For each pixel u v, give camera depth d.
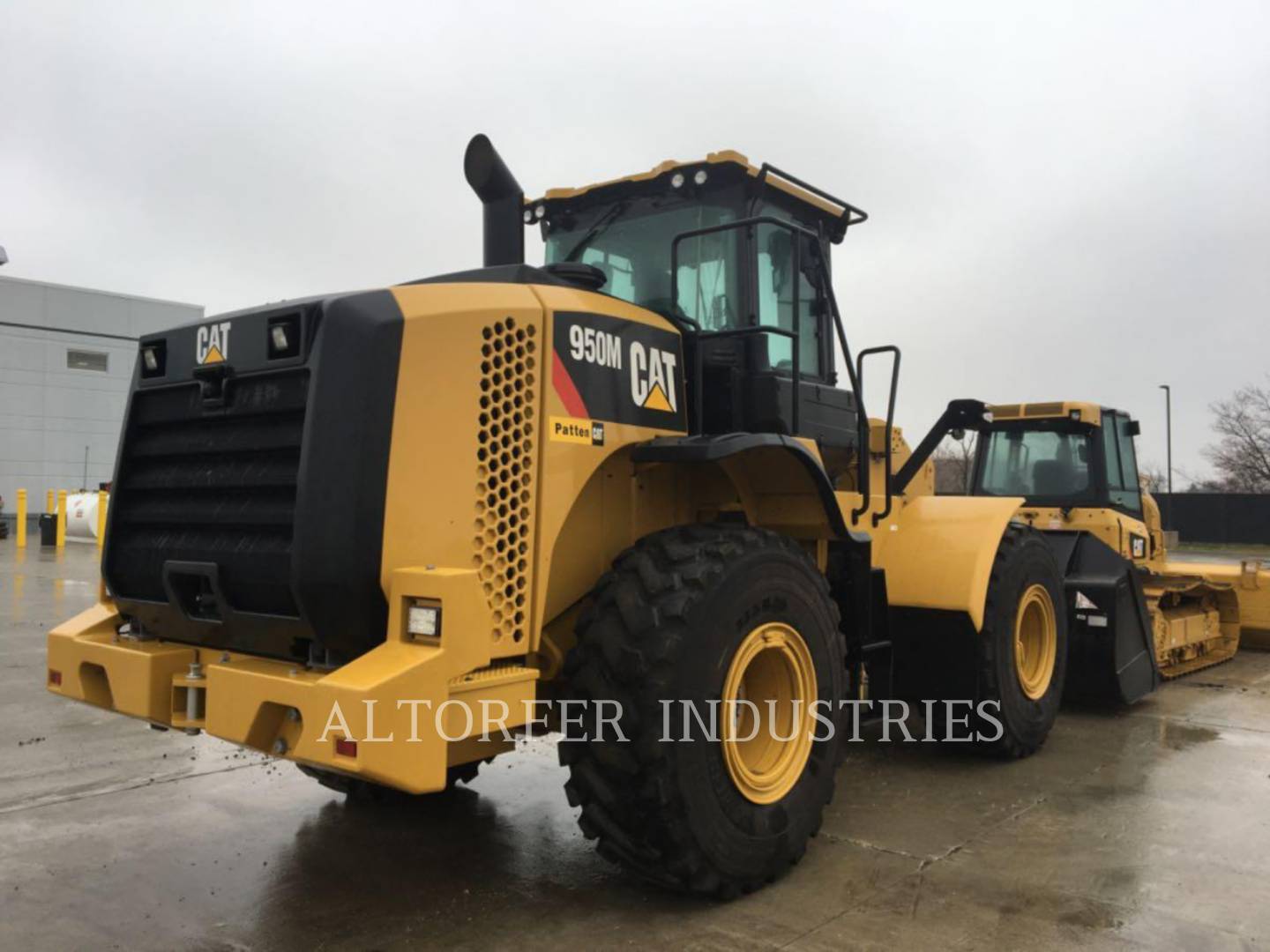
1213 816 4.24
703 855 3.18
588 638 3.24
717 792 3.24
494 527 3.14
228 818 4.23
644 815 3.12
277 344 3.11
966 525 5.11
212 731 3.01
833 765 3.80
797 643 3.67
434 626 2.81
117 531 3.80
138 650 3.40
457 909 3.29
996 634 5.05
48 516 20.67
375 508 2.95
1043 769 5.06
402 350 3.01
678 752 3.11
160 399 3.66
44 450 29.34
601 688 3.17
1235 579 9.31
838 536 4.17
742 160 4.20
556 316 3.34
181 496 3.54
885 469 4.82
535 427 3.26
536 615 3.23
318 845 3.90
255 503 3.23
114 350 30.58
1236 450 41.06
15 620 9.84
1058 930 3.10
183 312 32.09
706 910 3.26
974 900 3.33
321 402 2.97
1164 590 7.87
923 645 5.13
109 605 3.93
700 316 4.28
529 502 3.23
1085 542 6.82
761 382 4.12
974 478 9.10
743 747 3.58
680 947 2.98
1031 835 4.01
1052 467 8.73
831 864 3.68
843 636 4.29
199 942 3.04
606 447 3.50
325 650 3.08
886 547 5.13
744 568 3.38
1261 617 9.17
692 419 4.04
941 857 3.75
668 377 3.85
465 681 2.88
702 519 4.20
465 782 4.75
